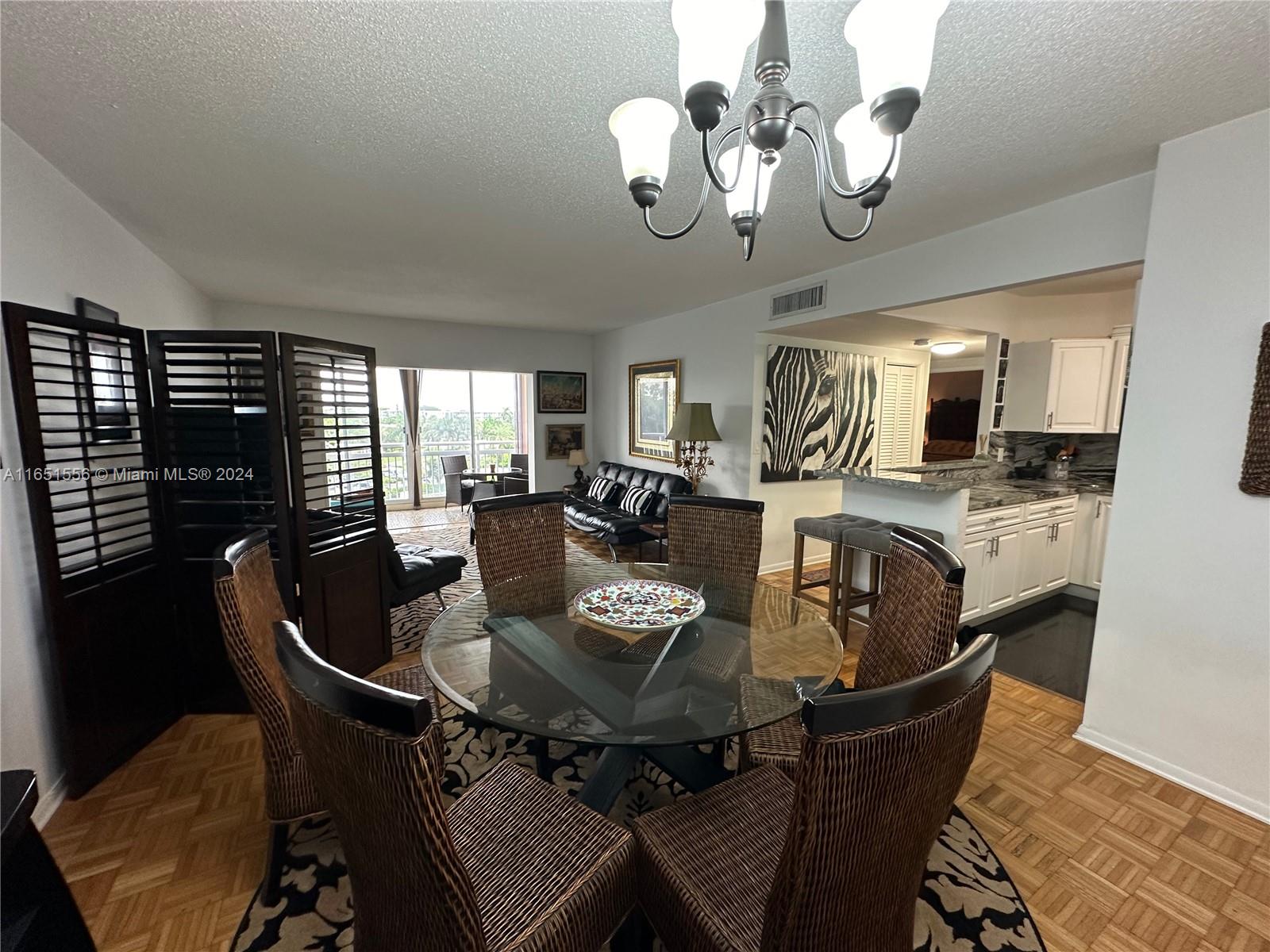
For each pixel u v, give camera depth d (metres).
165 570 2.24
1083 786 1.93
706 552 2.61
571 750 2.16
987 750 2.14
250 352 2.23
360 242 2.91
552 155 1.90
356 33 1.27
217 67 1.40
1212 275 1.75
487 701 1.45
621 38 1.29
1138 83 1.47
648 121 1.13
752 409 4.32
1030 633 3.31
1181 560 1.89
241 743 2.17
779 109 0.95
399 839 0.76
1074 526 3.88
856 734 0.70
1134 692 2.04
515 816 1.23
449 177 2.08
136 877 1.53
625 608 1.94
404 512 7.61
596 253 3.09
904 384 5.41
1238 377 1.72
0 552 1.60
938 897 1.48
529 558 2.60
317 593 2.46
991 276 2.50
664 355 5.42
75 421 1.95
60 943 1.01
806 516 4.80
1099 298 3.96
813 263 3.27
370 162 1.96
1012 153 1.87
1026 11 1.18
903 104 0.88
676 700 1.46
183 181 2.12
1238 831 1.72
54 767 1.81
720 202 2.27
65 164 1.97
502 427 8.56
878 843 0.78
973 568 3.13
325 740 0.77
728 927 0.98
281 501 2.29
